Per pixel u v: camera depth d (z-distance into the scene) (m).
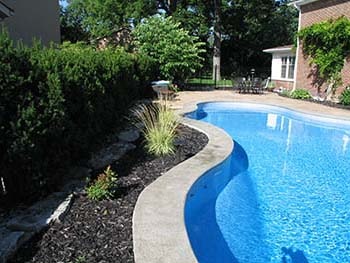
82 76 5.37
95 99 6.02
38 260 3.00
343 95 15.09
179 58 19.72
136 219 3.69
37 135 3.93
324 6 16.95
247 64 37.72
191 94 19.14
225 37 35.97
